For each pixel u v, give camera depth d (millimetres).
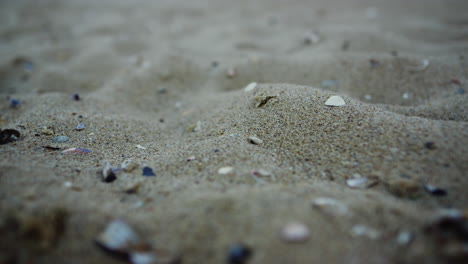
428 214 196
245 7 756
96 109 317
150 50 503
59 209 196
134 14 734
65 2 846
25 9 783
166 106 361
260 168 229
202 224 195
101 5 819
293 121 261
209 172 228
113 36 586
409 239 185
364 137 239
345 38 470
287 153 242
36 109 306
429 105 298
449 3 696
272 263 179
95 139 271
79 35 600
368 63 365
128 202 211
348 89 341
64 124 283
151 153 260
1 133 256
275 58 407
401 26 540
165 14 725
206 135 278
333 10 700
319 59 390
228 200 203
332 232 188
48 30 634
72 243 188
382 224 191
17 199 198
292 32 558
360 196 209
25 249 184
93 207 202
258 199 203
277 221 192
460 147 223
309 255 181
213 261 183
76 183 219
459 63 347
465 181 211
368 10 682
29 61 485
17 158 234
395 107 298
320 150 239
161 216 200
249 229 190
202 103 338
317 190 212
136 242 189
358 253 181
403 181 214
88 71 458
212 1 825
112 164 243
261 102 281
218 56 464
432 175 215
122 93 366
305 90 283
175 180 224
